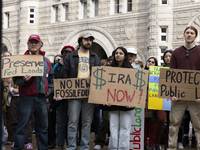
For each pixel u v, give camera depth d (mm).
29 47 6992
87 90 6992
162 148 8875
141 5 21594
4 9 28391
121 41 22375
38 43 6980
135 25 21797
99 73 6828
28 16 26500
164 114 7770
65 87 7047
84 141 7176
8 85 8227
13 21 27844
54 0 25625
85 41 7164
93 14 24094
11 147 8680
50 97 8688
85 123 7191
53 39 25688
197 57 6863
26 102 6734
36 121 6934
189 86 6754
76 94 7000
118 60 6965
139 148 7355
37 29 26625
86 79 7000
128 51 8125
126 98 6734
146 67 9102
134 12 21859
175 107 6957
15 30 27625
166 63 8883
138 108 7402
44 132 6918
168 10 20234
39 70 6762
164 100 7754
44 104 6906
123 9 22453
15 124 8719
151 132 8211
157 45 20266
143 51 21406
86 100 7164
